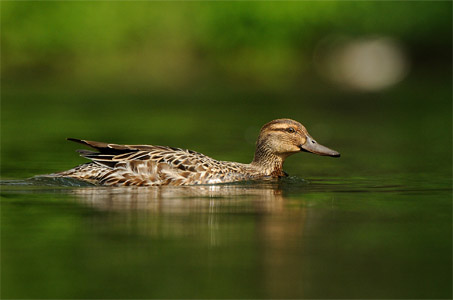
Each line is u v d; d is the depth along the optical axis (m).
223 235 10.39
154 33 37.38
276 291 8.32
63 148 19.22
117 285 8.47
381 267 9.08
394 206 12.34
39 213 11.52
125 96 31.69
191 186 13.93
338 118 26.78
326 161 18.09
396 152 19.52
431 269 8.99
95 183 13.94
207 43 37.66
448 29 40.41
